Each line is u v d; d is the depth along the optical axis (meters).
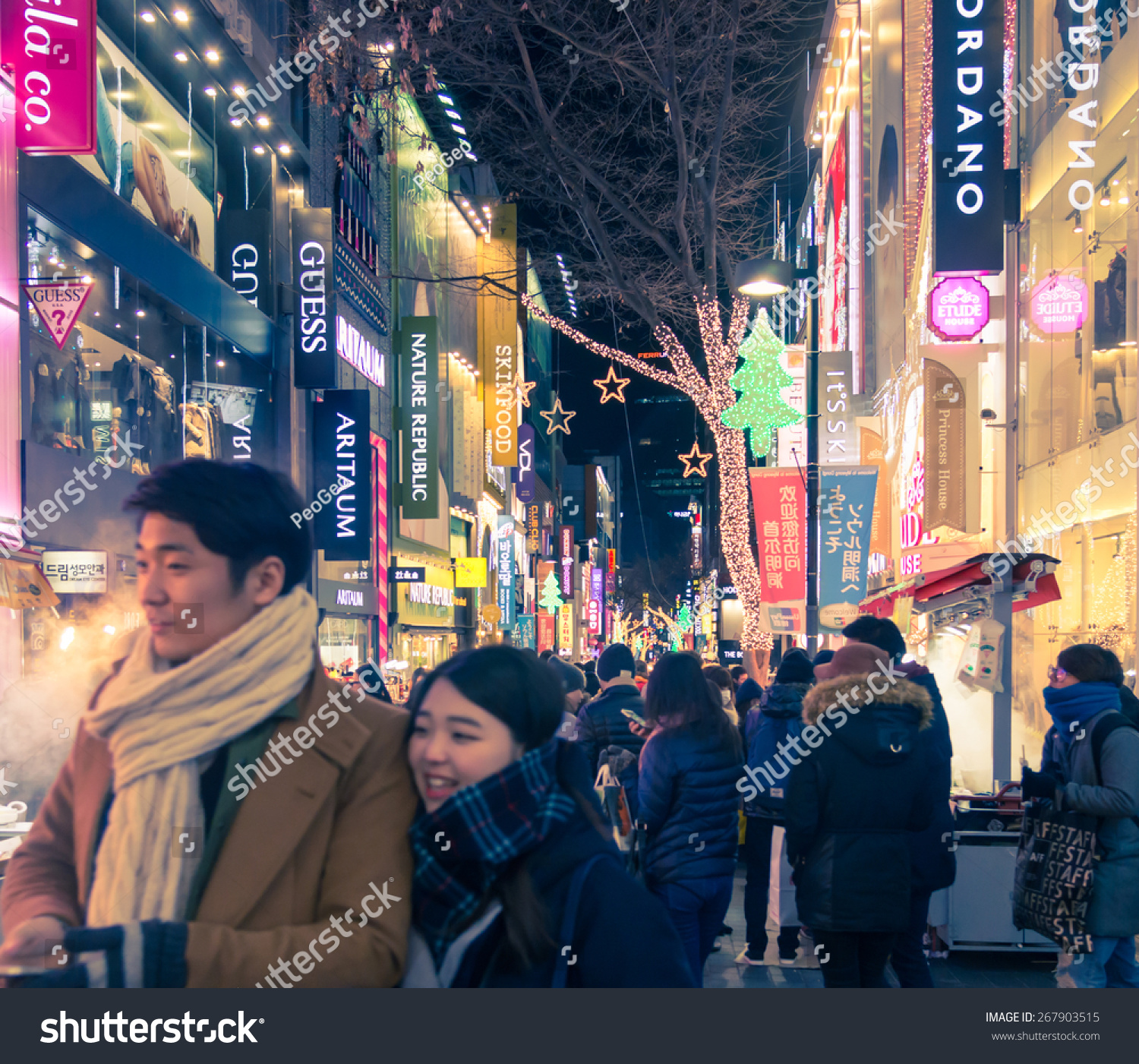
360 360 21.61
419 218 29.61
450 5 12.52
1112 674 4.81
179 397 13.62
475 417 38.31
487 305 40.00
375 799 1.53
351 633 21.12
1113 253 9.41
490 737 1.55
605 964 1.56
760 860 6.65
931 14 11.40
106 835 1.39
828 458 18.72
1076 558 10.09
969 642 7.28
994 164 11.36
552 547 68.25
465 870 1.56
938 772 4.16
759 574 11.46
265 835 1.40
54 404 10.02
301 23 17.22
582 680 8.00
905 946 4.88
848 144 22.53
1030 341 11.69
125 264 11.46
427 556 29.80
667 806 4.60
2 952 1.36
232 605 1.45
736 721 9.17
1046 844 4.71
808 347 10.33
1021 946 6.52
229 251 16.56
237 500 1.44
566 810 1.62
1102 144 9.63
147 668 1.46
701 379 13.92
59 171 9.85
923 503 12.34
